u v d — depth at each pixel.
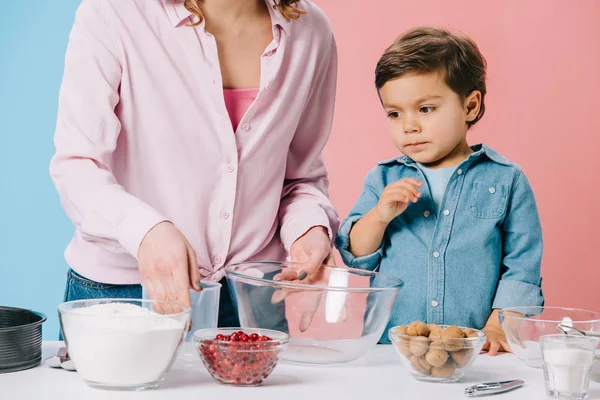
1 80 3.98
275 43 1.80
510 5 3.85
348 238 2.23
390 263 2.23
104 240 1.53
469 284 2.16
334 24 3.89
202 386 1.33
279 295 1.50
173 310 1.36
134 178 1.75
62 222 3.97
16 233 3.99
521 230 2.19
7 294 3.99
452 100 2.17
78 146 1.61
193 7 1.71
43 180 3.98
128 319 1.28
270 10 1.81
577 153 3.90
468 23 3.87
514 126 3.91
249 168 1.81
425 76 2.15
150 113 1.72
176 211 1.75
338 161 3.93
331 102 2.03
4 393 1.25
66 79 1.67
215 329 1.44
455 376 1.42
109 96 1.67
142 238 1.43
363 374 1.45
